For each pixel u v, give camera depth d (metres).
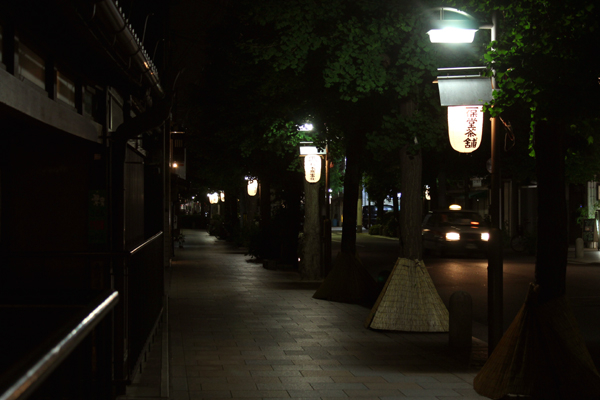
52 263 7.64
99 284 7.74
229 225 43.78
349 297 14.12
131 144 9.60
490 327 7.76
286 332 10.37
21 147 7.66
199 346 9.16
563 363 6.48
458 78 8.00
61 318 5.51
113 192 8.50
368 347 9.21
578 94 6.16
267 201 26.72
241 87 19.03
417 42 10.31
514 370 6.55
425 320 10.42
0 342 5.42
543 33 6.42
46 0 5.23
